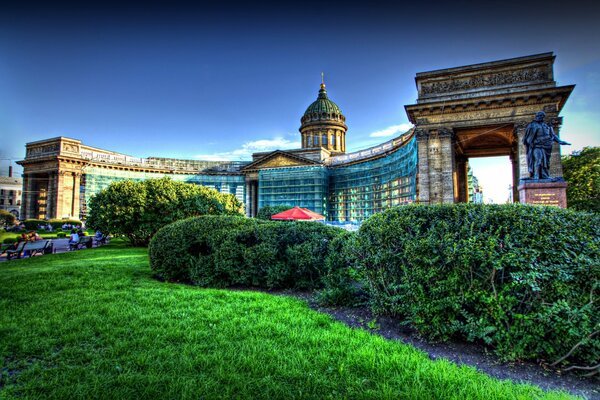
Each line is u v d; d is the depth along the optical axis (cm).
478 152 3772
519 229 507
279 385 389
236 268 951
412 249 568
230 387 384
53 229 5250
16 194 10869
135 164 6831
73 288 868
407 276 584
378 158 5056
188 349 480
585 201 3788
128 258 1617
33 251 2048
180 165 7219
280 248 951
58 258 1691
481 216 553
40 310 665
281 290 930
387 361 444
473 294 505
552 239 485
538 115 1622
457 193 3794
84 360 457
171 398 363
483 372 442
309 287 918
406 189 4162
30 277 1002
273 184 6281
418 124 3131
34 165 6650
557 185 1529
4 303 715
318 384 392
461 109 2995
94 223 2559
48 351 482
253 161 6969
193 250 1045
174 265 1031
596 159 3816
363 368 429
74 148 6481
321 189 5934
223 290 863
